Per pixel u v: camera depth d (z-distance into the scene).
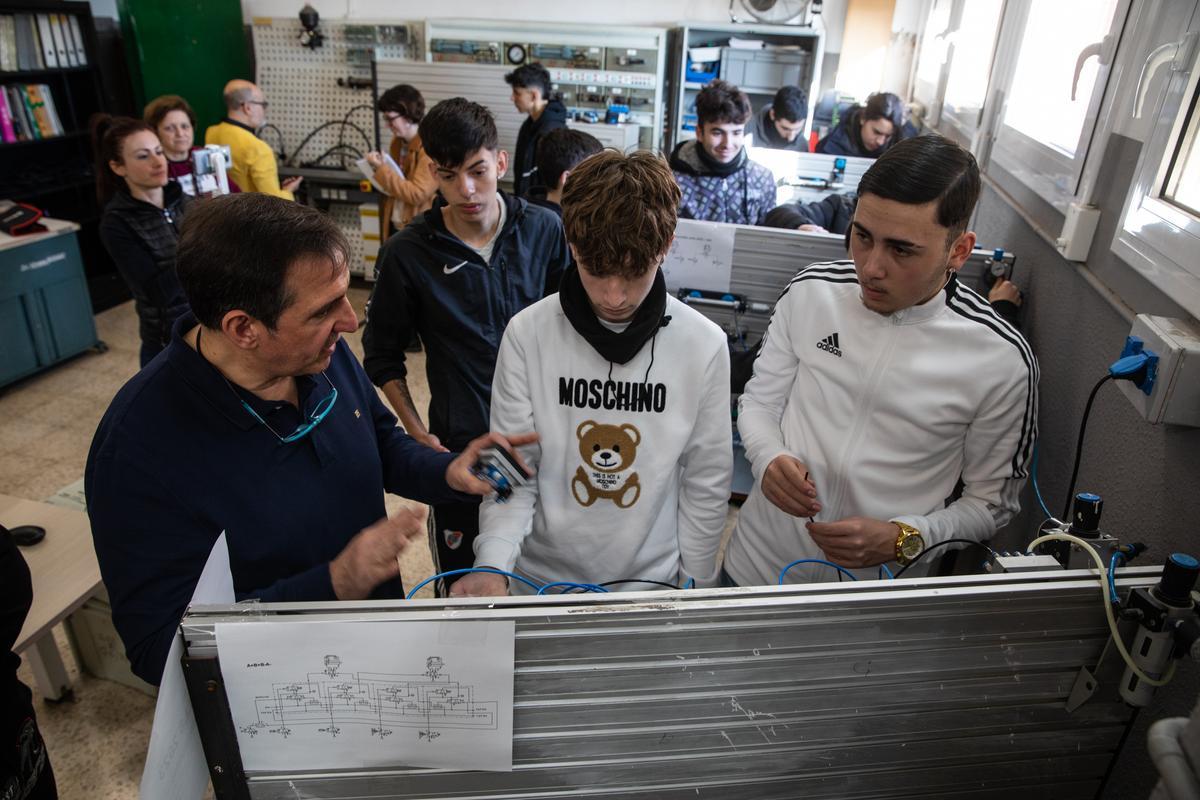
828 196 2.86
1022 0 2.25
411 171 4.34
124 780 1.91
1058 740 0.83
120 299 4.91
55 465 3.21
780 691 0.75
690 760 0.78
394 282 1.86
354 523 1.16
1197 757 0.52
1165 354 0.97
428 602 0.69
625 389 1.22
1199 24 1.08
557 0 5.23
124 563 0.94
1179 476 1.02
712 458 1.29
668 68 5.18
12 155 4.55
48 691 2.08
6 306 3.67
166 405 0.95
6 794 1.14
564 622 0.68
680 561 1.37
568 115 4.84
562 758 0.76
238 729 0.73
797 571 1.38
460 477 1.15
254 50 5.34
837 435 1.28
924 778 0.84
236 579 1.02
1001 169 2.37
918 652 0.75
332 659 0.69
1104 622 0.77
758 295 2.35
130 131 2.54
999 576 0.75
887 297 1.13
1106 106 1.44
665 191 1.06
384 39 5.12
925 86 4.32
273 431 1.01
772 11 4.83
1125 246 1.25
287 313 0.90
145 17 5.00
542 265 1.97
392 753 0.75
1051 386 1.61
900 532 1.14
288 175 5.11
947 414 1.20
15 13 4.27
